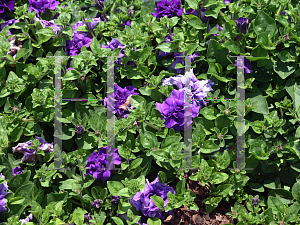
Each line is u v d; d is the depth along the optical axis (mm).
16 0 3340
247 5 3240
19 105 2668
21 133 2639
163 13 3154
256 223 2453
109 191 2562
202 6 3131
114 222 2535
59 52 3031
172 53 3119
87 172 2561
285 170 2785
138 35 2910
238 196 2666
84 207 2561
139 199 2441
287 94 2949
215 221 2598
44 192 2590
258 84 3008
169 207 2395
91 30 3195
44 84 2840
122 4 3447
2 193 2350
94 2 3309
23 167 2641
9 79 2777
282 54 2912
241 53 2891
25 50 2902
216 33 3035
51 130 2861
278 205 2502
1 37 2820
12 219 2258
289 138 2777
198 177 2566
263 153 2637
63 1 3531
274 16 3145
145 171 2658
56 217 2439
